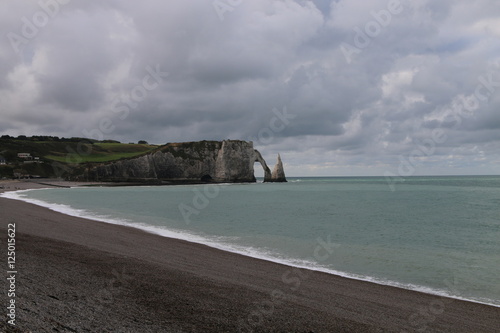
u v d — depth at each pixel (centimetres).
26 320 514
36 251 1159
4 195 5919
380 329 712
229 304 783
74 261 1066
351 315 798
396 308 906
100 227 2225
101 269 996
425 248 1902
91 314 609
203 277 1042
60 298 673
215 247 1772
